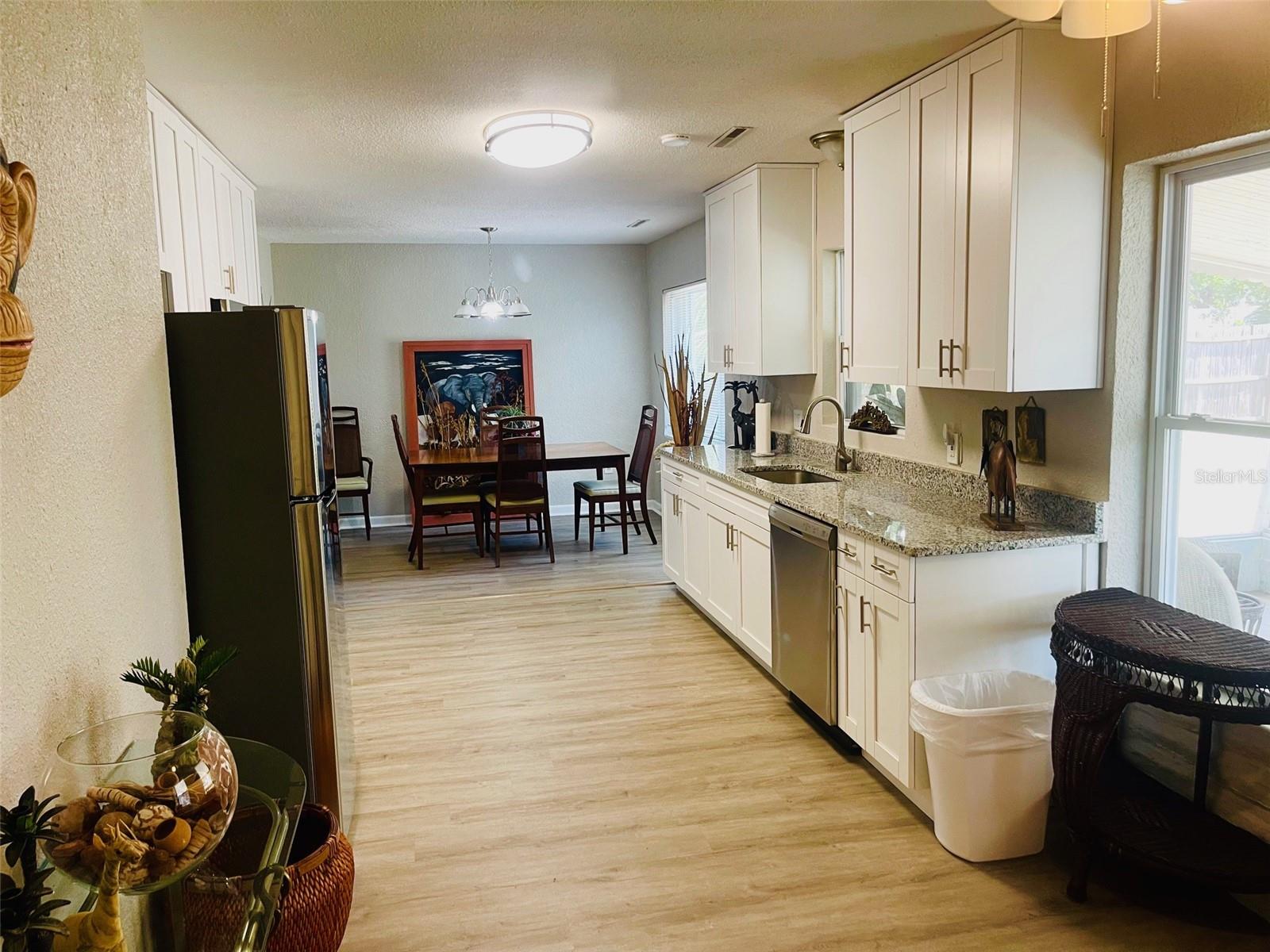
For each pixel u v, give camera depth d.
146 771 1.23
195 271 3.50
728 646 4.67
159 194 3.02
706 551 4.94
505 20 2.58
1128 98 2.71
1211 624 2.43
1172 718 2.64
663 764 3.32
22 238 1.16
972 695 2.85
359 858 2.73
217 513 2.49
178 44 2.67
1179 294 2.75
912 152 3.26
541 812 2.98
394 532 7.88
